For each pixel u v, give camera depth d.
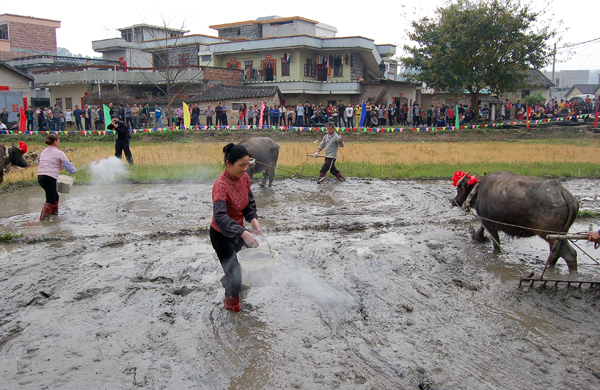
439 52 30.78
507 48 29.98
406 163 16.91
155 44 43.41
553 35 30.48
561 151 21.28
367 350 4.45
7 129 29.95
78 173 14.45
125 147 16.09
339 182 13.59
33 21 53.19
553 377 4.05
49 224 8.84
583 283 6.00
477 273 6.48
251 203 5.16
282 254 7.08
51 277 6.11
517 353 4.43
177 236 8.18
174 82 34.81
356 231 8.61
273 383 3.94
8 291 5.66
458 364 4.23
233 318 5.04
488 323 5.02
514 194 6.55
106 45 44.56
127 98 33.75
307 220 9.21
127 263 6.66
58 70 36.56
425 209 10.24
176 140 26.75
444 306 5.42
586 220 9.46
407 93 39.44
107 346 4.48
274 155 12.47
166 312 5.14
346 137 28.11
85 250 7.28
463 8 31.00
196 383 3.94
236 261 5.12
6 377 3.97
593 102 36.97
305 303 5.41
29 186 13.05
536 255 7.27
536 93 48.88
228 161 4.75
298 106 30.02
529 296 5.71
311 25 43.16
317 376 4.03
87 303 5.37
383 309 5.32
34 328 4.79
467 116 34.00
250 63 39.50
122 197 11.34
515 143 26.67
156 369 4.12
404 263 6.70
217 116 29.16
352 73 38.34
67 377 3.98
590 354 4.43
